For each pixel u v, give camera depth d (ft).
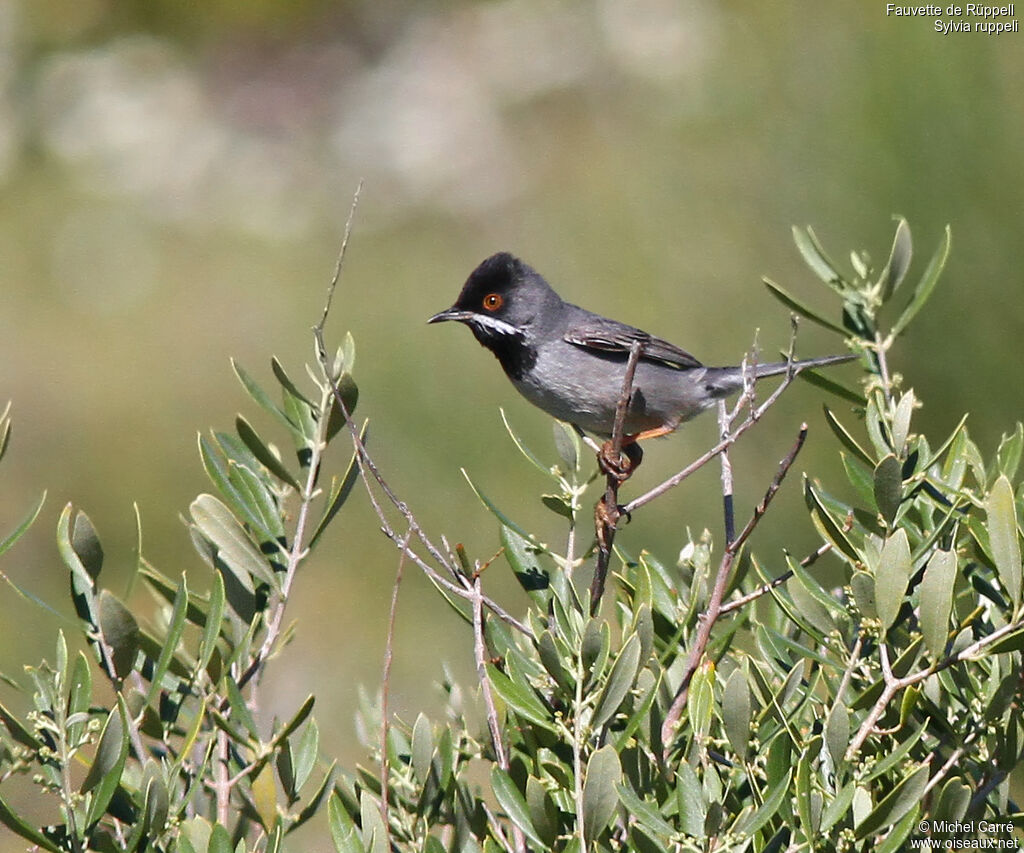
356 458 14.90
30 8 93.97
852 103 40.27
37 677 13.75
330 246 76.28
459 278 68.59
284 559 15.78
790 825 12.46
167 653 13.50
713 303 43.47
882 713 12.94
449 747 13.79
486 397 47.80
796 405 39.75
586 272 49.34
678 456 41.60
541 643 12.78
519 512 44.42
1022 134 37.76
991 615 14.64
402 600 48.57
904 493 14.46
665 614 15.97
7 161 87.04
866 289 19.25
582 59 83.97
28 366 64.49
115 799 13.58
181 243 78.07
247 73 89.97
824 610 14.79
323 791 13.96
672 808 12.80
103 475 55.21
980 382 36.52
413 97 86.28
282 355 62.23
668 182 46.65
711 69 49.60
